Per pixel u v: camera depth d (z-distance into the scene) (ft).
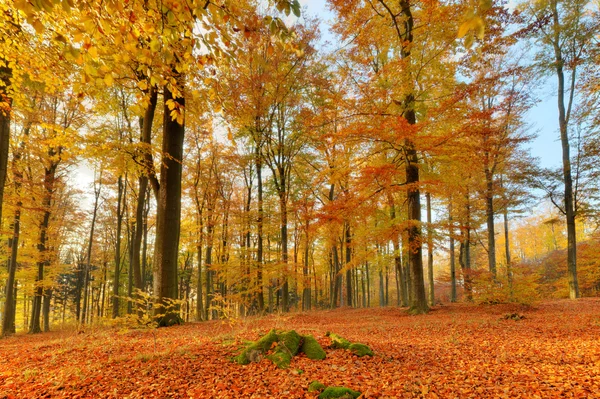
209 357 18.08
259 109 50.26
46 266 64.18
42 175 55.26
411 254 43.50
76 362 18.52
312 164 68.13
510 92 46.55
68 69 15.92
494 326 28.89
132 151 32.65
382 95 35.65
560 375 14.85
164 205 34.76
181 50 10.89
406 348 20.92
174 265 34.78
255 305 58.70
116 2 7.91
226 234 66.90
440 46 35.68
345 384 14.40
